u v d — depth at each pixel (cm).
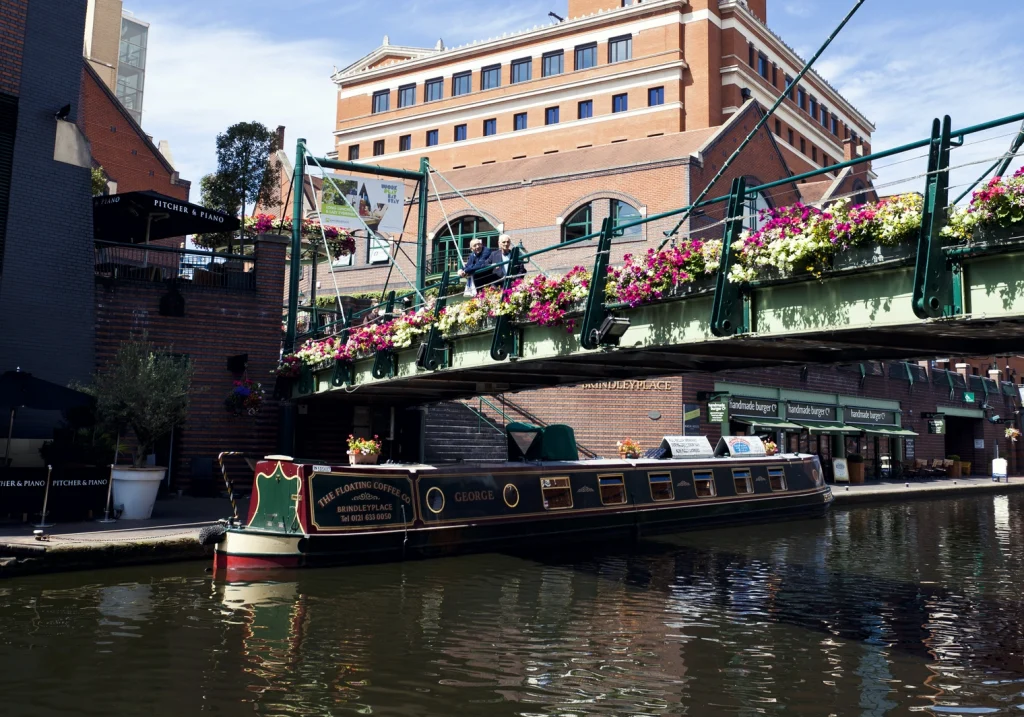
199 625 871
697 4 4266
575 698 699
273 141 2617
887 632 936
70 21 1669
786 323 739
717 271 786
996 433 4184
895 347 802
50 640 797
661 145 2917
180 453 1764
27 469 1268
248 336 1848
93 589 995
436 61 4928
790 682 754
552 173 2983
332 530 1223
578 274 958
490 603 1030
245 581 1091
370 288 3141
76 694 668
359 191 2103
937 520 2086
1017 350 777
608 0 4759
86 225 1656
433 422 2192
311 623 897
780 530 1831
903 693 729
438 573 1210
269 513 1240
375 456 1448
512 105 4666
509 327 1062
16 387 1284
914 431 3506
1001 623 982
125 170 3434
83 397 1346
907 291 640
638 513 1673
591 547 1529
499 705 677
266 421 1850
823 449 3116
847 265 671
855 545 1611
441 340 1198
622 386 2458
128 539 1122
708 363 1109
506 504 1470
